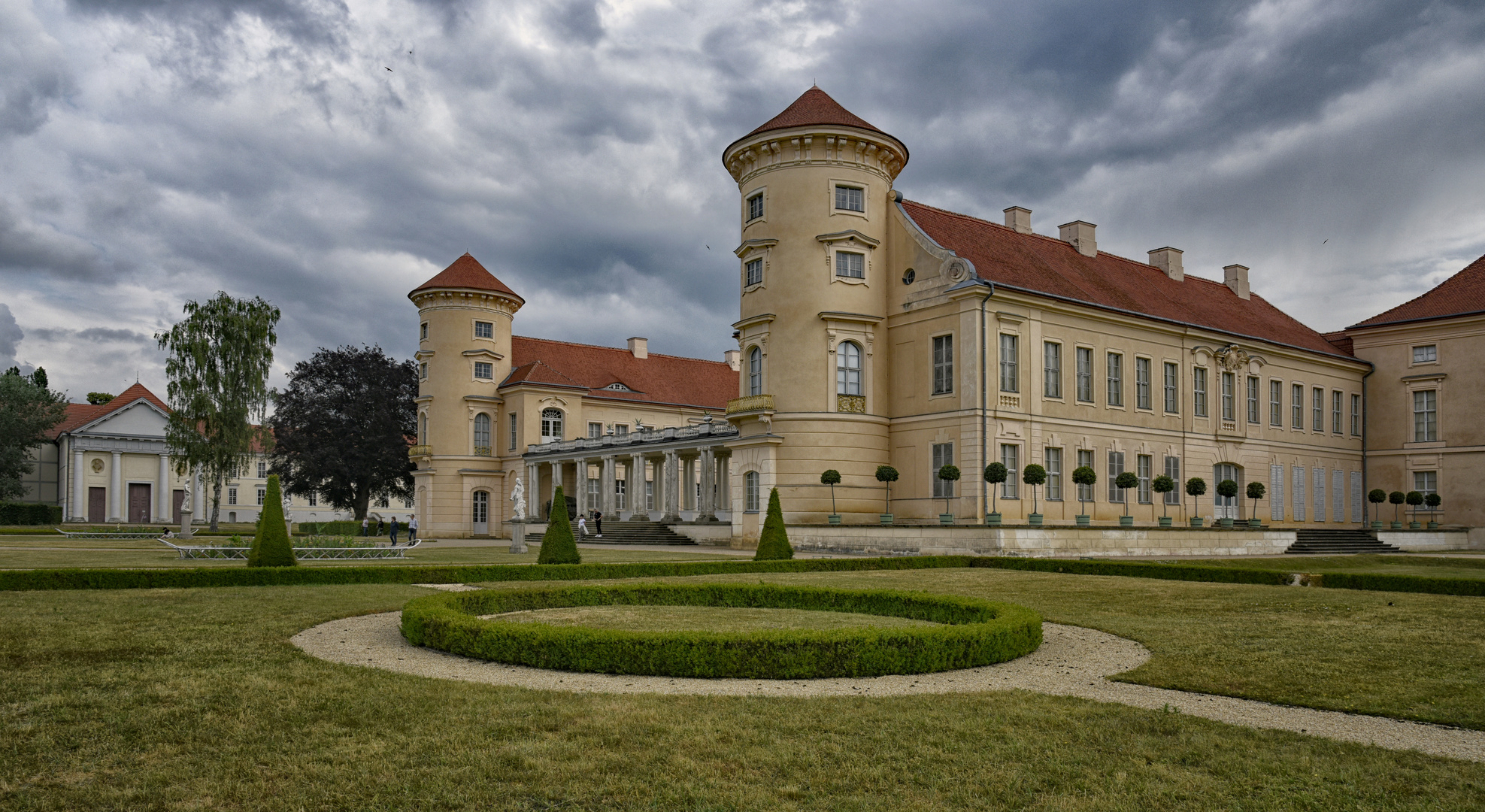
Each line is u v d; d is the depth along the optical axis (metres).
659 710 9.55
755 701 9.98
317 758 8.02
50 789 7.29
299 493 70.44
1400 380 56.69
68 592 20.16
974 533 33.69
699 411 77.75
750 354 45.72
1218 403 49.78
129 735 8.66
